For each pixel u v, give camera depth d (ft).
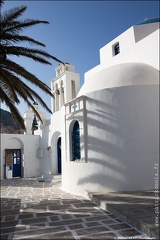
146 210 19.85
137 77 31.40
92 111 32.45
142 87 30.68
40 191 40.19
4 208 26.55
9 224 19.71
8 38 26.81
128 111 30.17
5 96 28.17
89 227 17.84
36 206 26.78
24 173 67.10
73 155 37.27
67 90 56.95
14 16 26.86
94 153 31.35
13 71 27.99
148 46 34.96
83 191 32.27
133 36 42.14
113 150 29.91
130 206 21.38
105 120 31.01
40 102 33.17
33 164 69.26
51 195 34.91
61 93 59.82
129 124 29.86
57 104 62.08
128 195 26.23
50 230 17.61
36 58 29.07
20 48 27.63
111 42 47.78
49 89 32.19
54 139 62.80
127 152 29.37
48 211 23.89
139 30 41.98
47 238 15.93
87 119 32.96
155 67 33.40
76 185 34.24
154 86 30.91
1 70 26.13
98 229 17.25
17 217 22.00
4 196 36.14
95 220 19.65
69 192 36.58
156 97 30.76
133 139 29.53
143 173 28.94
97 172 30.63
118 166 29.37
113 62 43.83
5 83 28.12
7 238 16.35
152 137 29.71
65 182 39.14
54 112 62.44
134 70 32.40
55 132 60.90
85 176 32.22
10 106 28.55
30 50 28.35
